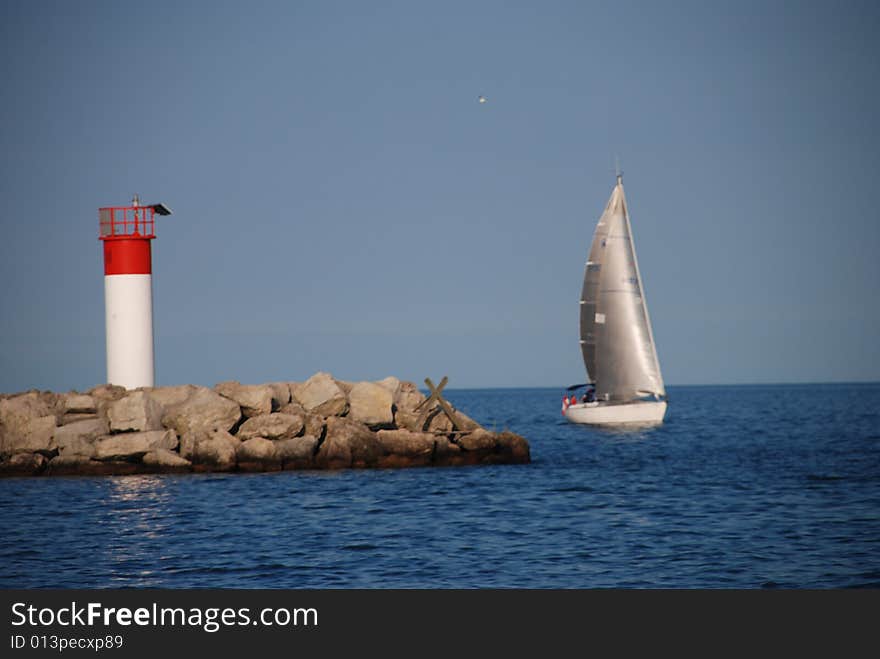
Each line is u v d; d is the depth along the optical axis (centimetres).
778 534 5981
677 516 6644
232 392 9119
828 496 7588
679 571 5091
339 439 8944
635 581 4922
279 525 6334
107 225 9481
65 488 7831
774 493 7762
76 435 8519
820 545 5656
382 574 5084
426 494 7588
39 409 8706
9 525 6366
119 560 5412
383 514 6725
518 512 6812
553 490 7862
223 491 7656
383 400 9288
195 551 5603
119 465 8481
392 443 9081
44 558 5462
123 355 9475
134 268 9475
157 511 6844
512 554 5484
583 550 5569
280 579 5006
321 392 9250
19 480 8256
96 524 6397
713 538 5872
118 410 8569
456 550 5588
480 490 7819
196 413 8738
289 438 8869
